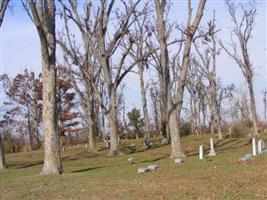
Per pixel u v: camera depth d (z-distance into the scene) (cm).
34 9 1847
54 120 1958
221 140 4284
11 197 1391
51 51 1927
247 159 1934
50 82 1942
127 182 1534
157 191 1335
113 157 3294
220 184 1384
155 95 6950
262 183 1363
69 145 5641
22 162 3453
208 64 5344
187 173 1656
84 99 4316
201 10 2583
